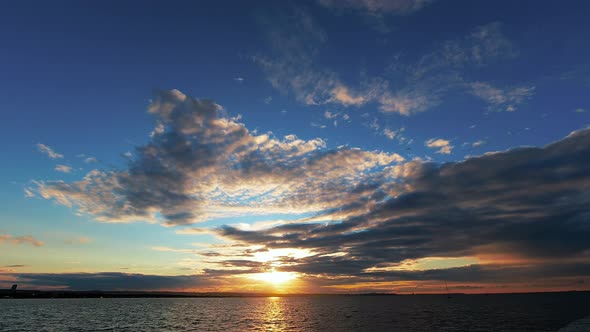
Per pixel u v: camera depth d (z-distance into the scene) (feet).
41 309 502.79
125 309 539.29
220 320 354.54
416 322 314.55
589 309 476.13
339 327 281.33
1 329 263.90
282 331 260.01
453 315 391.65
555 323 294.87
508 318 344.69
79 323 309.63
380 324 302.04
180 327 286.46
